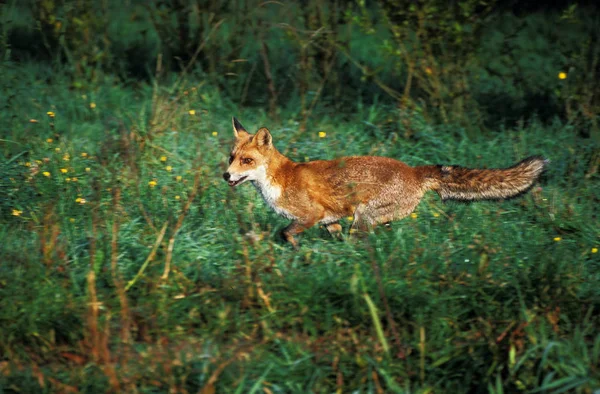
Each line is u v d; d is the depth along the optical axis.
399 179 11.43
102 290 8.98
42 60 20.66
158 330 8.40
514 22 23.62
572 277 9.41
